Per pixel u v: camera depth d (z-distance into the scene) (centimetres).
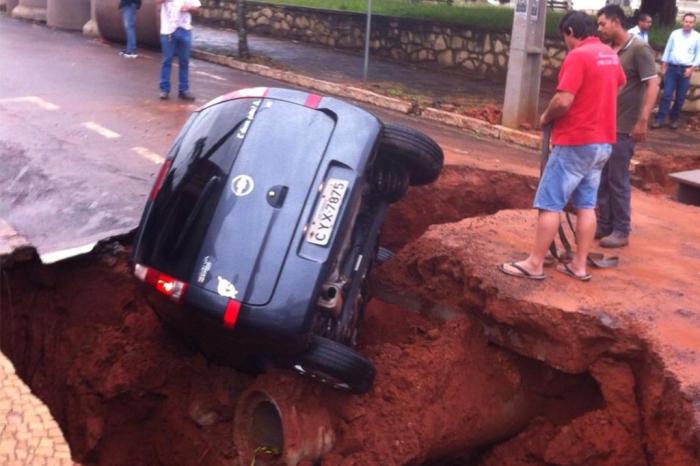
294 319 522
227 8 2481
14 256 698
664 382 532
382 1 2520
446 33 1934
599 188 770
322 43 2220
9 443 393
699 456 500
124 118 1202
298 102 608
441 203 974
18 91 1346
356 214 583
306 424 559
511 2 2947
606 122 612
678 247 780
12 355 712
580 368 588
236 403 627
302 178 564
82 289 732
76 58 1711
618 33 724
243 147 583
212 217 559
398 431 580
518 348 615
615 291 636
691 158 1338
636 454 563
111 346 683
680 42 1498
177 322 578
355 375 552
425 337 639
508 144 1358
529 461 632
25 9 2328
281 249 539
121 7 1761
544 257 643
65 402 695
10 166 959
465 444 627
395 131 653
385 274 704
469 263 654
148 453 670
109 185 902
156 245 571
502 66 1842
